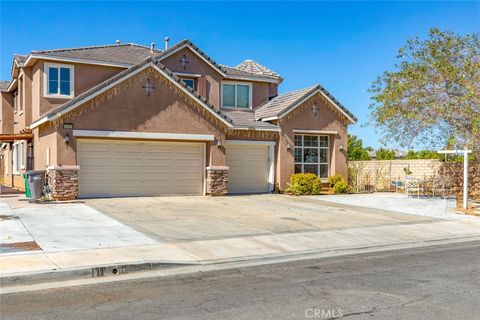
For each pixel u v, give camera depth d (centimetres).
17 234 1109
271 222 1400
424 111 2033
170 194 2034
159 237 1120
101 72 2134
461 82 1922
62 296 689
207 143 2097
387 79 2130
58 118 1761
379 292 714
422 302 662
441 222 1501
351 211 1709
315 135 2473
